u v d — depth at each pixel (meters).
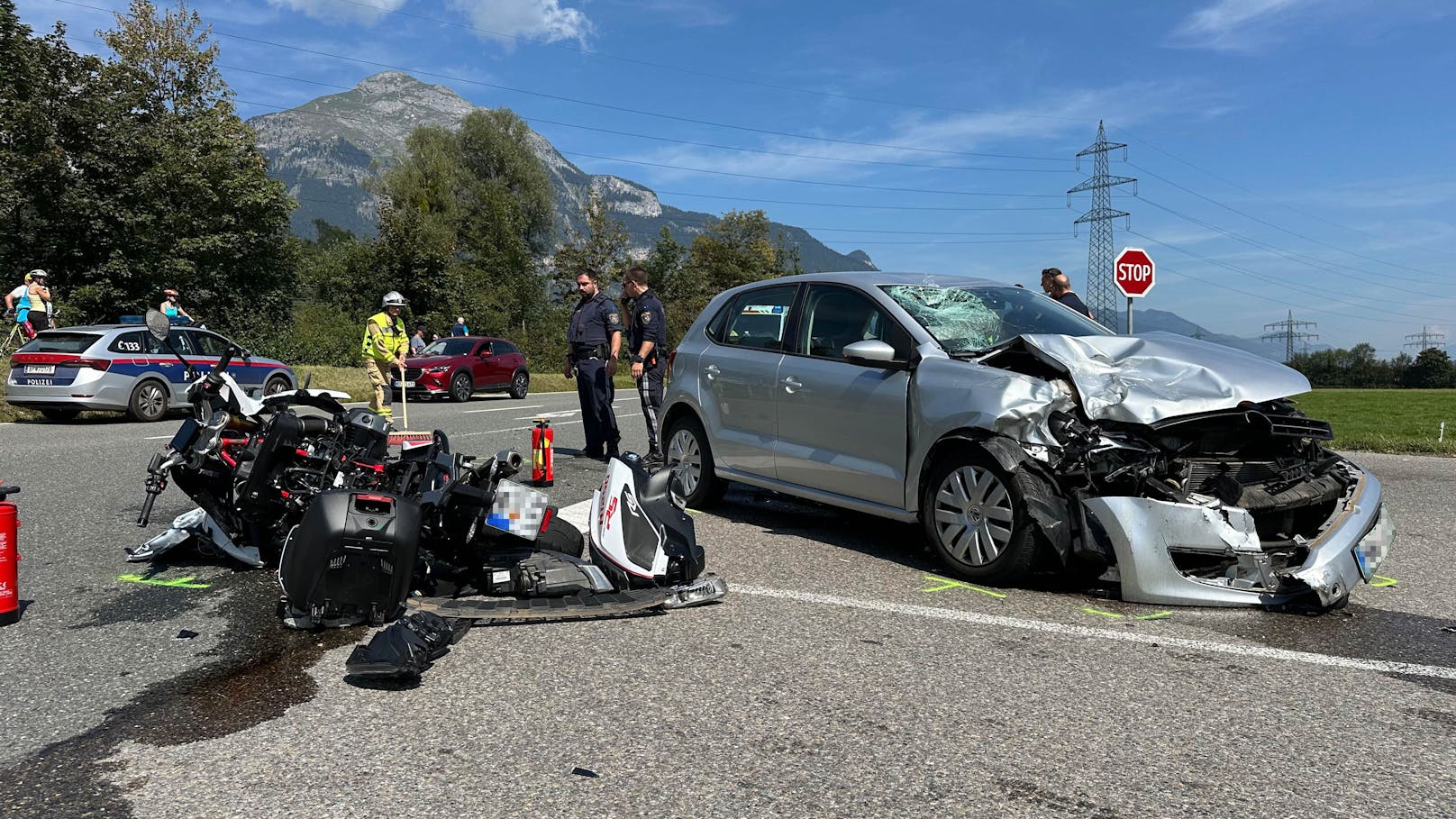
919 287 6.18
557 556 4.83
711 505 7.35
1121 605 4.69
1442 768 2.91
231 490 4.93
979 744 3.04
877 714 3.29
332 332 33.22
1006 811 2.60
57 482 7.96
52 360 13.70
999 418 4.86
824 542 6.16
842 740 3.06
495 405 19.50
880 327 5.88
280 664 3.72
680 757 2.91
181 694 3.40
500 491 4.61
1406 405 29.00
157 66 33.34
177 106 33.50
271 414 4.85
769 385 6.52
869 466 5.73
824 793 2.68
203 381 4.88
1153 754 2.99
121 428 13.10
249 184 32.62
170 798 2.60
